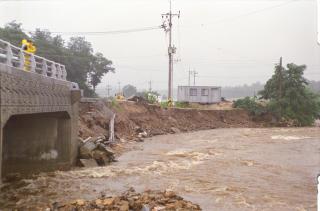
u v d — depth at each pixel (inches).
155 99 2359.7
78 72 3019.2
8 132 786.2
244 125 2329.0
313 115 2544.3
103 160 905.5
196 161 965.2
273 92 2544.3
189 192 639.8
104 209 476.4
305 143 1393.9
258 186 690.2
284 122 2396.7
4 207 544.4
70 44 3491.6
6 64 511.8
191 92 2795.3
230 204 569.9
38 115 753.6
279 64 2536.9
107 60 3373.5
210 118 2303.2
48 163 813.2
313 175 794.8
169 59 2329.0
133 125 1642.5
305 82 2484.0
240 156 1058.1
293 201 590.6
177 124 1977.1
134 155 1067.9
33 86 614.2
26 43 761.0
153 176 770.2
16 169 784.9
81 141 954.1
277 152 1147.9
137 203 492.4
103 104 1512.1
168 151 1154.7
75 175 771.4
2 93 482.9
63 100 794.2
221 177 767.7
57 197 600.1
